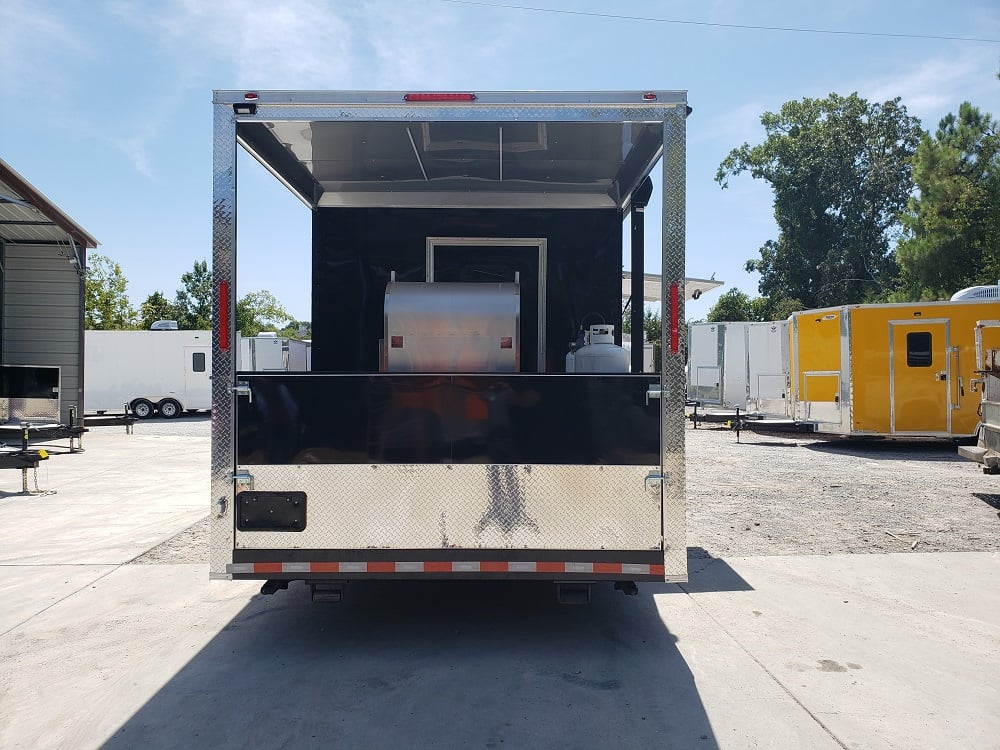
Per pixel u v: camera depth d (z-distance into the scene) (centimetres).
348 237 571
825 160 4400
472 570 352
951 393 1164
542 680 341
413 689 331
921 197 2583
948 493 821
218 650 379
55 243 1471
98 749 281
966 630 405
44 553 577
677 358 354
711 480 918
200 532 651
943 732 293
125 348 2212
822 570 521
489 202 570
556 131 438
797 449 1259
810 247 4447
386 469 353
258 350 1477
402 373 358
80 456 1260
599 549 353
